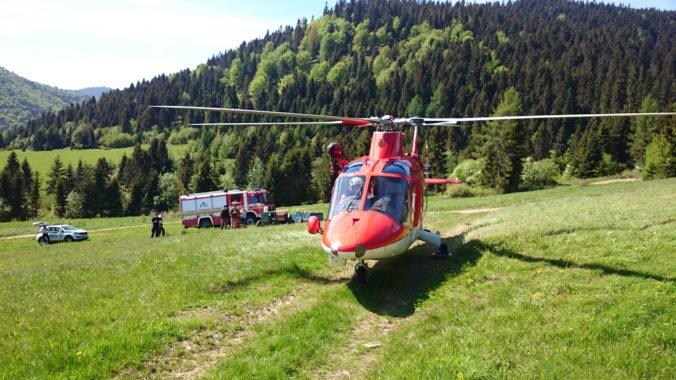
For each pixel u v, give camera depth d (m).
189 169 106.12
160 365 6.75
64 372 6.29
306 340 7.57
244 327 8.22
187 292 9.81
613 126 94.00
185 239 22.11
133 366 6.62
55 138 182.38
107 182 96.44
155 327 7.70
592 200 22.62
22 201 94.81
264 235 19.42
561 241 11.59
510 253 11.38
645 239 10.71
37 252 27.27
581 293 8.05
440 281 10.20
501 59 172.12
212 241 18.59
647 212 14.20
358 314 8.93
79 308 8.80
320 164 88.88
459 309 8.29
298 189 85.12
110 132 188.88
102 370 6.39
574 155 90.06
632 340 6.21
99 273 12.04
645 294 7.52
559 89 134.62
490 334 6.92
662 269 8.63
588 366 5.74
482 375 5.72
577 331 6.61
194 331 7.84
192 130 177.88
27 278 12.00
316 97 180.62
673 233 10.87
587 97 132.25
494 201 39.38
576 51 166.38
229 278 10.80
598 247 10.65
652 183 40.94
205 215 43.75
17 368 6.37
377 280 10.98
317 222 11.66
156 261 13.22
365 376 6.34
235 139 142.50
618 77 132.62
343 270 12.15
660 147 63.34
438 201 49.25
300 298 9.77
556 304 7.73
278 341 7.44
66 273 12.32
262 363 6.69
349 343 7.70
